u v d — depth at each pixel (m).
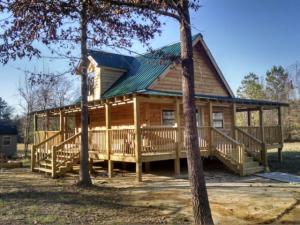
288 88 51.34
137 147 13.45
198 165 6.96
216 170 16.47
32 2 7.41
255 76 54.56
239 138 17.77
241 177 14.53
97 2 7.94
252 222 7.79
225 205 9.34
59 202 9.37
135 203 9.43
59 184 12.61
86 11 8.27
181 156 15.05
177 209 8.76
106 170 16.98
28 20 7.93
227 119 21.50
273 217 8.16
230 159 15.52
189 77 7.16
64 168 14.95
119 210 8.60
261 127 19.25
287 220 7.92
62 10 7.65
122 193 10.85
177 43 19.77
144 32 9.16
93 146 16.23
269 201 9.78
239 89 54.28
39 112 21.45
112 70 20.77
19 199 9.72
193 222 7.58
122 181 13.49
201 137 16.11
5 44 8.30
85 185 11.94
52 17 7.94
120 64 21.20
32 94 36.41
